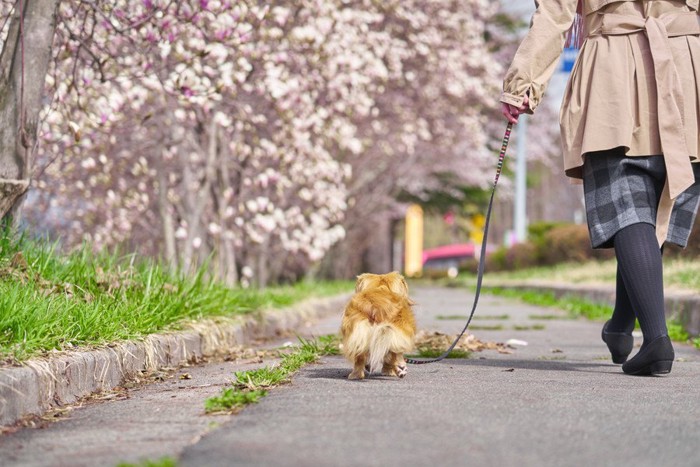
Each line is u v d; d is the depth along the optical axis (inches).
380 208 1342.3
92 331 256.1
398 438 156.6
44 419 200.4
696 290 481.1
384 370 246.5
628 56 247.6
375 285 240.7
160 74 462.9
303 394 209.0
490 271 1750.7
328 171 655.1
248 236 667.4
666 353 240.7
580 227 1210.0
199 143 587.2
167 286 359.9
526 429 165.9
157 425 183.0
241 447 150.7
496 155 1510.8
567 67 958.4
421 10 840.9
